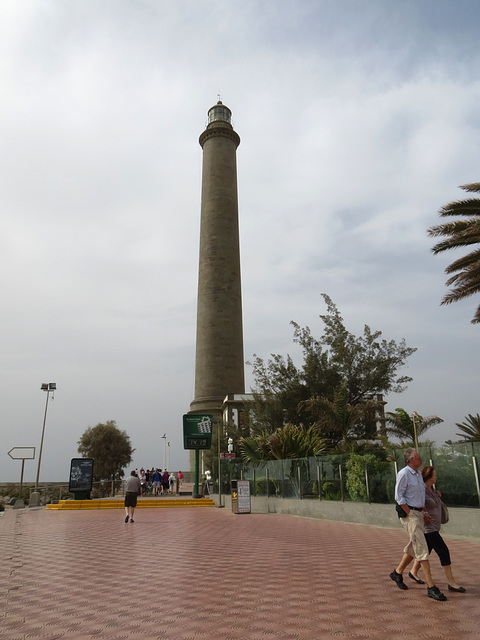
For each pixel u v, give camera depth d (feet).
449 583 21.97
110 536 48.14
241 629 17.43
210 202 188.03
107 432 209.56
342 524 54.90
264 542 40.78
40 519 71.92
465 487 43.14
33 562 33.22
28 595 23.41
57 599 22.50
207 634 16.96
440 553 21.94
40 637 16.90
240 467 88.33
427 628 16.98
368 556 32.37
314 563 30.22
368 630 16.96
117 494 140.46
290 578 25.86
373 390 109.19
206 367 170.09
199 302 178.81
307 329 118.32
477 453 42.47
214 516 71.05
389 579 24.97
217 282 177.37
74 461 104.17
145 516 74.13
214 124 197.47
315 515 63.36
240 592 23.04
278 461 74.79
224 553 35.35
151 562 32.24
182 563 31.50
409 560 22.80
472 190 55.31
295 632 16.96
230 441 114.62
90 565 31.60
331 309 118.32
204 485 120.88
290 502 69.62
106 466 204.44
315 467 65.31
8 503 130.11
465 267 58.54
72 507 97.86
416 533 21.58
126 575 27.94
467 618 17.95
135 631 17.44
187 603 21.25
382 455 53.88
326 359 114.42
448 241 55.16
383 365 108.58
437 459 46.44
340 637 16.30
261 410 113.39
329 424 84.89
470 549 33.94
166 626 17.98
